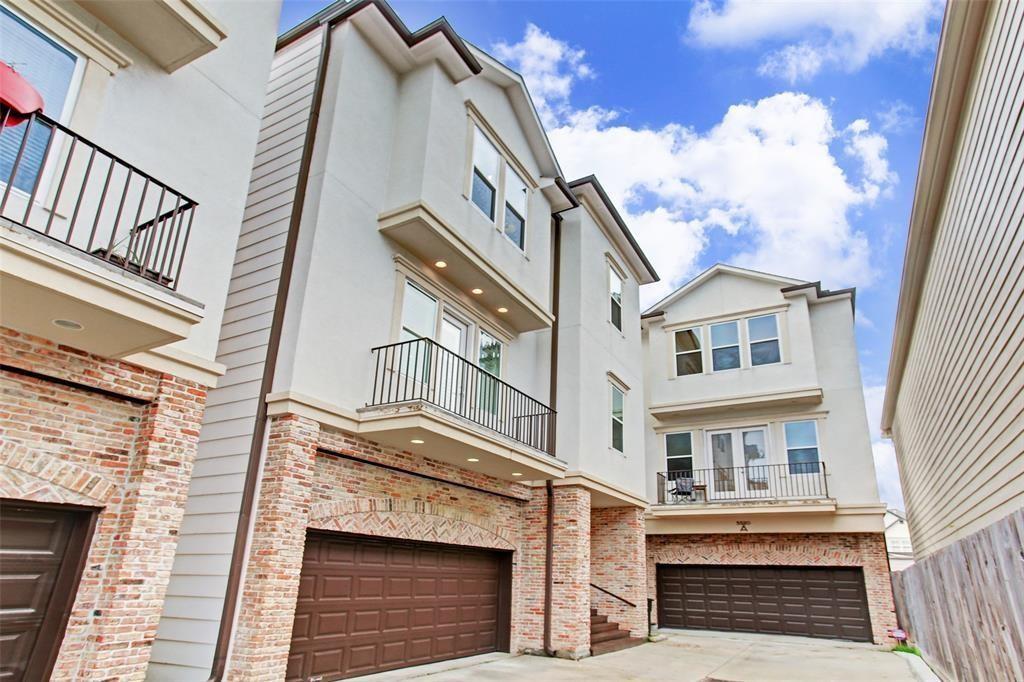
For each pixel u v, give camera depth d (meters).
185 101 6.07
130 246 4.60
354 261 7.84
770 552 15.66
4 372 4.62
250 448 6.73
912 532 17.28
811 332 16.72
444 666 8.68
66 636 4.74
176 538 5.31
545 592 10.54
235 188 6.43
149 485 5.16
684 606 16.34
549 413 10.90
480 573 10.17
